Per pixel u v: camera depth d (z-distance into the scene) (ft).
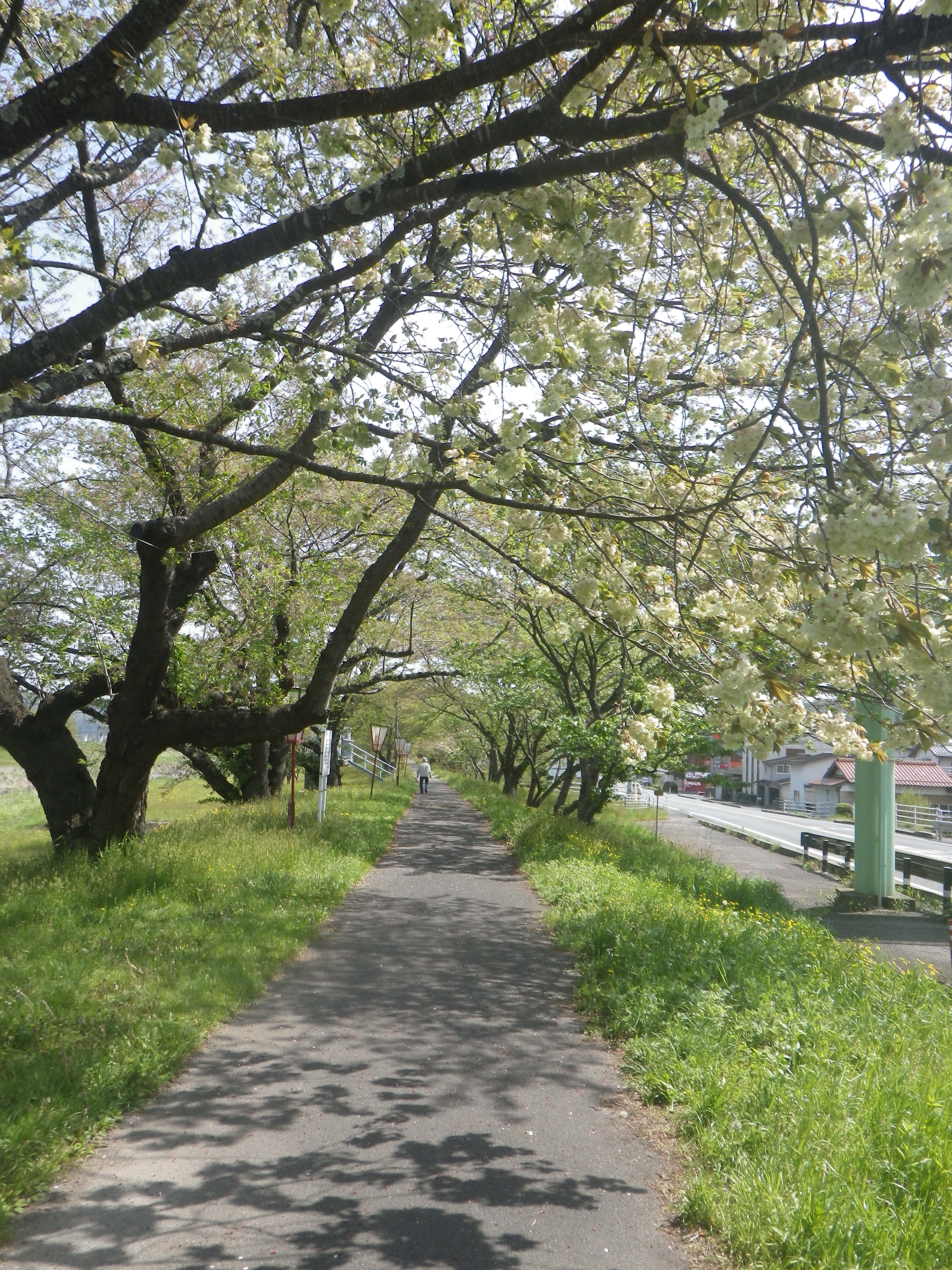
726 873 50.83
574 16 10.96
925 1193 12.13
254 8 16.98
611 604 13.32
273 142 18.43
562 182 13.19
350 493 41.81
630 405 15.94
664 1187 13.03
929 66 9.74
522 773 106.63
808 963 24.76
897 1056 17.30
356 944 27.20
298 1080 16.47
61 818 36.27
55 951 22.67
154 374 29.14
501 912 33.71
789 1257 10.87
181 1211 11.81
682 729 41.47
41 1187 12.15
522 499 15.17
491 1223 11.80
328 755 54.44
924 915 43.19
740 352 15.49
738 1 11.23
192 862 34.37
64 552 44.14
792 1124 14.12
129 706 35.12
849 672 11.66
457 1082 16.72
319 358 19.58
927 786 179.42
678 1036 18.25
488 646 62.34
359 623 32.42
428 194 12.39
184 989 20.48
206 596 44.98
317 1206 12.06
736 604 12.28
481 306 17.51
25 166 18.51
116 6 20.98
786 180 14.43
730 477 15.28
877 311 12.69
